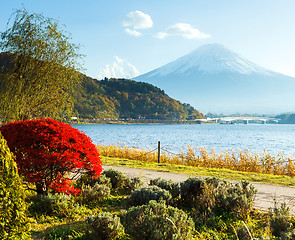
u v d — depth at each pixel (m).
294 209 7.62
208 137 72.31
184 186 7.91
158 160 17.59
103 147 22.81
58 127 7.27
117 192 9.16
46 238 5.10
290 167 15.25
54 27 16.39
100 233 5.16
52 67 16.17
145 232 4.86
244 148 41.88
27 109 16.02
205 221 6.45
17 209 3.96
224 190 7.71
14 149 6.74
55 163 6.70
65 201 6.66
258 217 6.94
